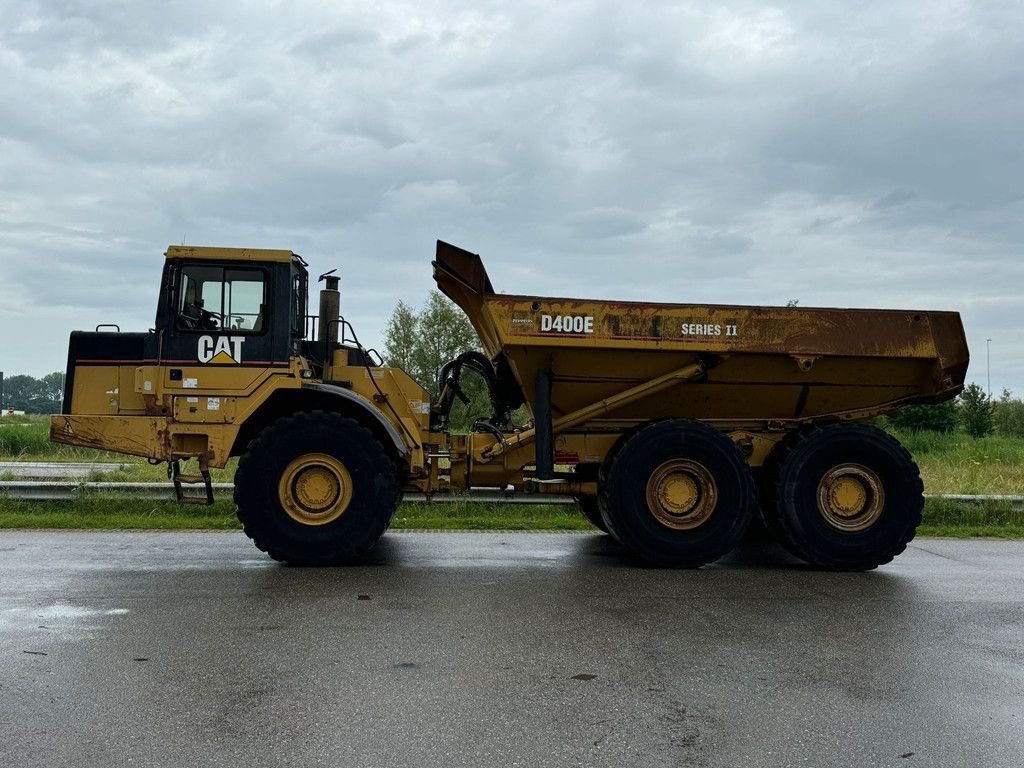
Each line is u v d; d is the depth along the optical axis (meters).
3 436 20.39
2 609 5.68
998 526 10.66
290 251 7.95
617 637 5.18
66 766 3.26
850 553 7.78
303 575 6.99
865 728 3.78
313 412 7.59
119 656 4.65
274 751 3.42
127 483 10.62
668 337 8.01
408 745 3.50
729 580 7.18
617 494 7.79
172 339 7.80
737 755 3.47
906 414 24.84
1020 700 4.16
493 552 8.34
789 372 8.35
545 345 7.89
